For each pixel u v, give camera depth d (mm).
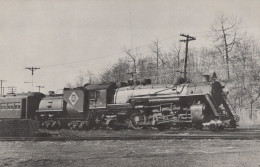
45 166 10359
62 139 18453
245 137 17594
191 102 25359
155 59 69438
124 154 12656
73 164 10617
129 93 29016
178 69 62281
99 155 12484
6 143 17188
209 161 10883
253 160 11023
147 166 10133
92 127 31109
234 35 55562
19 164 10742
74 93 32281
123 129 28812
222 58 56750
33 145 16172
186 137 18172
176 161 10945
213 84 24609
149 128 27391
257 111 48031
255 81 49938
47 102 34969
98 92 30656
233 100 49156
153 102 26812
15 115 36500
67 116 33469
